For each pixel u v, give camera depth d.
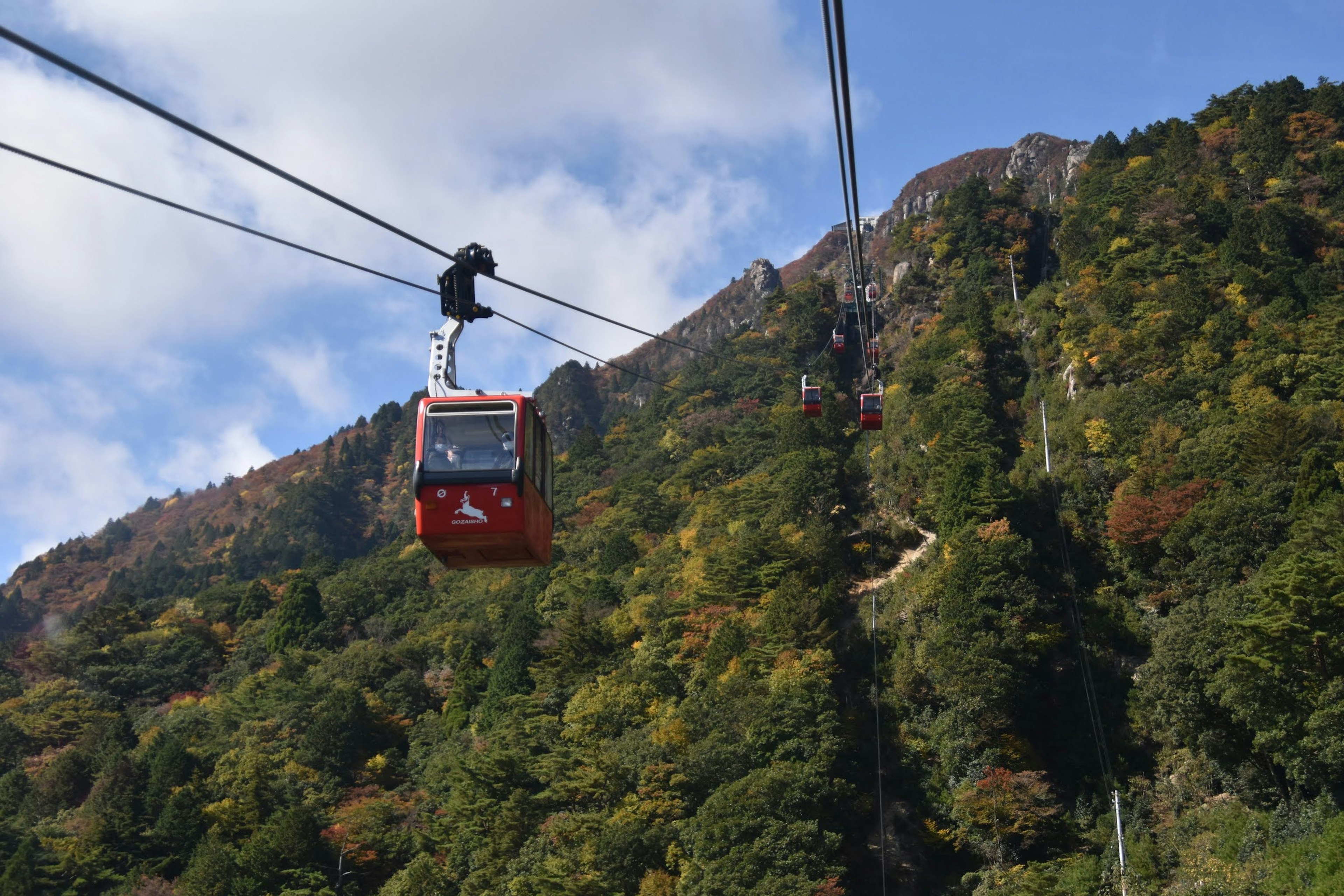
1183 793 66.12
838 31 21.80
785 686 74.38
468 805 72.94
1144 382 99.00
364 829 77.69
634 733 76.62
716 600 91.62
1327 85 143.12
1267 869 54.25
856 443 125.44
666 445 150.38
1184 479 84.50
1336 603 51.53
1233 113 149.75
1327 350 90.19
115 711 106.81
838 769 73.12
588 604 101.50
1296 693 55.06
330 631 118.94
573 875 62.16
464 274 26.50
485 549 24.78
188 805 80.75
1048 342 118.75
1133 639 79.69
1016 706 74.69
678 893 59.91
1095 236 133.25
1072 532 90.12
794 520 102.75
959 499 91.44
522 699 86.12
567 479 159.38
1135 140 161.50
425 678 104.62
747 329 197.75
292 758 88.06
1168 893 58.28
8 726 99.38
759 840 60.34
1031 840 68.06
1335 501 67.19
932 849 69.88
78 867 76.75
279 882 73.44
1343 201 119.56
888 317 157.25
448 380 25.77
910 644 84.00
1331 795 55.34
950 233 157.50
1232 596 64.62
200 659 119.56
